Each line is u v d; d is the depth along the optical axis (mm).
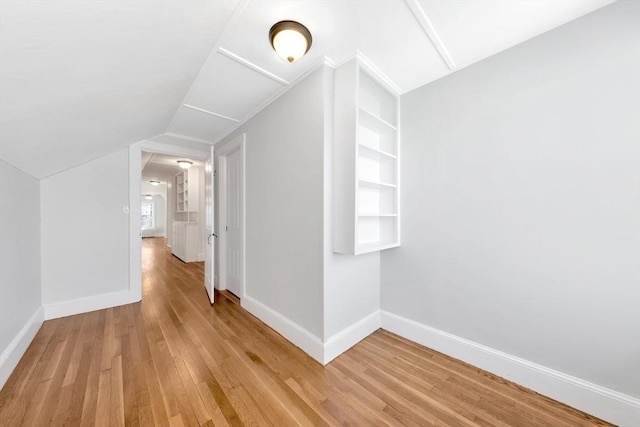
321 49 1674
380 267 2354
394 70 1879
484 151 1722
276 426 1244
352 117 1754
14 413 1303
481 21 1399
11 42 887
